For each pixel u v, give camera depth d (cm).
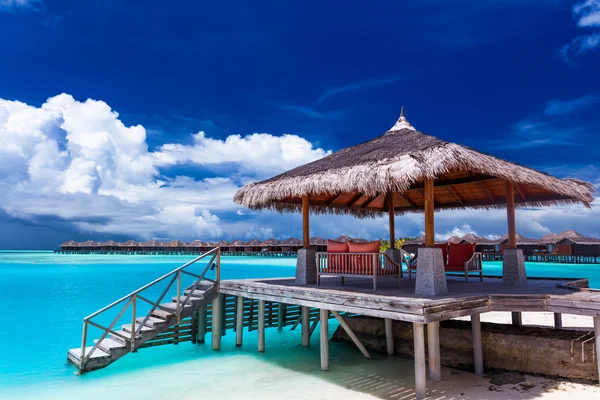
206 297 1024
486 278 1153
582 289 791
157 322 927
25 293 2014
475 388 679
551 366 709
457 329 812
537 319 1254
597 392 631
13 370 854
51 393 725
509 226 911
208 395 710
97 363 854
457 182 1010
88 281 2547
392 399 665
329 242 889
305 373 823
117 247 7719
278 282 1021
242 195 1023
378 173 716
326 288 843
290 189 881
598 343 618
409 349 912
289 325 1312
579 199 940
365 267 808
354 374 806
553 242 4469
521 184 984
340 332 1071
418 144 809
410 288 832
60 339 1125
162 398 699
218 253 1059
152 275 2964
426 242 725
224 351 1011
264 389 734
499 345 761
